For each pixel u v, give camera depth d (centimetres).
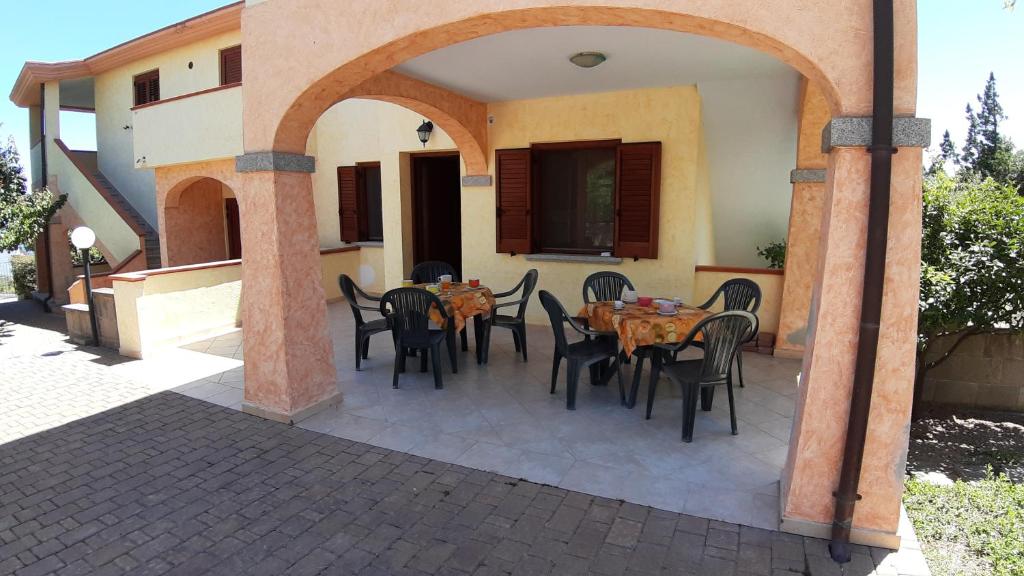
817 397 309
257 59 447
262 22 441
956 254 536
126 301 700
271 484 386
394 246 952
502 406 517
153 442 454
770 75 610
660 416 491
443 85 678
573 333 790
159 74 1176
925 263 554
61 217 1244
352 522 340
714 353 434
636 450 427
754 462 407
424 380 592
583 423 477
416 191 965
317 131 1155
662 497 362
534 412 502
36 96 1396
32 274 1468
